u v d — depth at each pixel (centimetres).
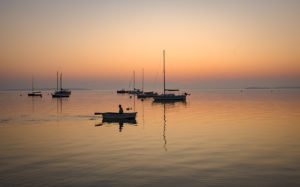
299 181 1767
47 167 2091
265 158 2300
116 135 3412
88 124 4441
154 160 2253
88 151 2578
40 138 3259
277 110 6506
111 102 10800
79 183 1755
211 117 5238
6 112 6538
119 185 1717
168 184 1727
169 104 9381
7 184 1747
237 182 1752
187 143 2886
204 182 1755
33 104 9600
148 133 3528
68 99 13650
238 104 8825
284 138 3127
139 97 14412
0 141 3092
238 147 2692
